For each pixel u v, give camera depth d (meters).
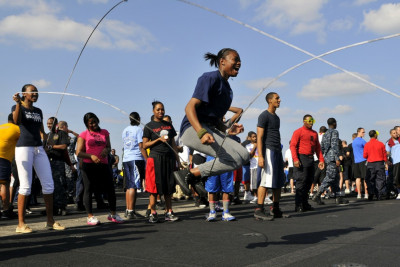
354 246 3.54
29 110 4.96
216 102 3.32
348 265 2.84
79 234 4.55
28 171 4.85
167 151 5.81
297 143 7.13
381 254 3.19
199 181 3.24
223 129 3.55
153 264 2.97
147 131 5.86
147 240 4.05
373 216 5.94
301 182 7.10
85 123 5.66
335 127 8.68
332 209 7.35
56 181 7.15
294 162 7.02
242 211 7.39
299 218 5.96
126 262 3.05
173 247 3.64
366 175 10.28
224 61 3.38
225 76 3.42
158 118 5.95
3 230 4.96
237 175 9.27
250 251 3.40
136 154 6.39
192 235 4.36
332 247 3.50
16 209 8.27
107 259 3.16
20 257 3.27
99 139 5.65
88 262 3.07
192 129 3.25
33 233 4.66
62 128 8.09
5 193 6.71
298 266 2.84
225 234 4.40
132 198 6.38
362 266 2.81
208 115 3.30
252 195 10.61
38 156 5.02
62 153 7.25
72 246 3.75
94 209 8.43
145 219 6.25
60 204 7.15
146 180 5.79
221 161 3.18
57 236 4.40
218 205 7.55
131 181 6.38
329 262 2.94
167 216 5.89
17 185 6.88
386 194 10.47
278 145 6.07
